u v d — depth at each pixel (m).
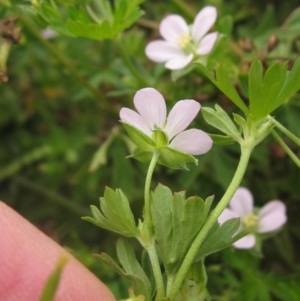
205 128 0.06
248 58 0.05
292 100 0.05
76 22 0.05
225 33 0.05
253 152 0.06
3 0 0.06
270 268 0.06
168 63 0.05
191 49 0.05
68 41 0.07
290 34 0.06
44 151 0.07
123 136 0.06
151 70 0.06
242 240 0.05
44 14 0.05
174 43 0.05
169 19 0.05
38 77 0.08
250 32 0.06
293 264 0.06
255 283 0.05
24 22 0.06
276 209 0.05
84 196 0.07
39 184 0.08
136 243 0.06
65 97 0.08
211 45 0.05
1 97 0.08
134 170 0.07
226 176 0.06
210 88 0.06
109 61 0.06
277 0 0.07
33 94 0.08
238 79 0.05
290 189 0.06
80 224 0.07
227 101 0.06
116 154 0.06
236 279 0.06
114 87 0.07
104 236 0.07
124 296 0.06
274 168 0.06
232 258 0.05
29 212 0.08
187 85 0.06
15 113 0.08
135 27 0.07
